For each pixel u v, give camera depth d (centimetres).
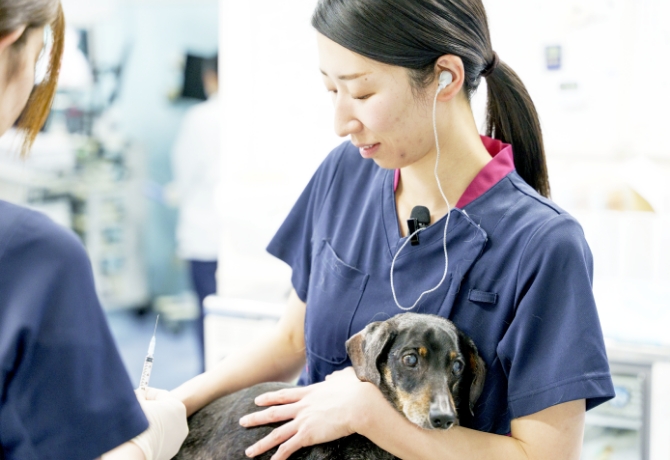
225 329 252
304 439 122
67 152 509
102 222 530
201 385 148
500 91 141
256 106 289
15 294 84
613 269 242
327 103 282
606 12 246
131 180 552
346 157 152
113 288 544
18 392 84
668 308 220
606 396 115
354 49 117
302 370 160
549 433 116
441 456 118
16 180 453
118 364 92
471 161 131
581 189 251
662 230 238
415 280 132
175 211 563
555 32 253
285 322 157
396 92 119
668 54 242
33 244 86
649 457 204
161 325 545
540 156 145
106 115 568
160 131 588
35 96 97
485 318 125
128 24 578
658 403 203
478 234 126
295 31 279
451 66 120
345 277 139
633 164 250
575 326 116
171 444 124
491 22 258
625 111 251
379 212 140
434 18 116
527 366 118
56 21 94
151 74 588
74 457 86
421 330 124
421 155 127
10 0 78
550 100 258
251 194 290
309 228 155
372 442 128
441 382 122
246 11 283
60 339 85
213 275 431
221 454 131
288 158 290
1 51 81
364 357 128
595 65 252
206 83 553
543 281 118
